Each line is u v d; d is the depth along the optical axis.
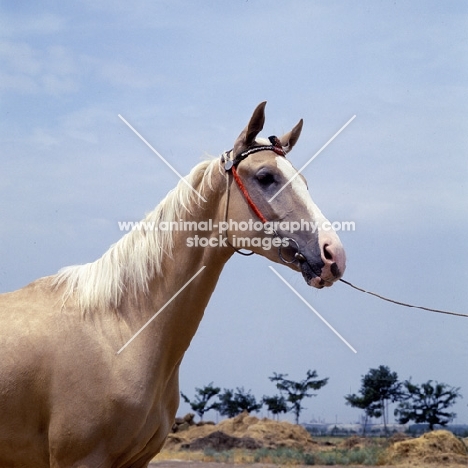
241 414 27.33
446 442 19.22
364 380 41.69
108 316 5.22
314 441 23.95
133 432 5.00
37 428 5.04
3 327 5.11
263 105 5.25
